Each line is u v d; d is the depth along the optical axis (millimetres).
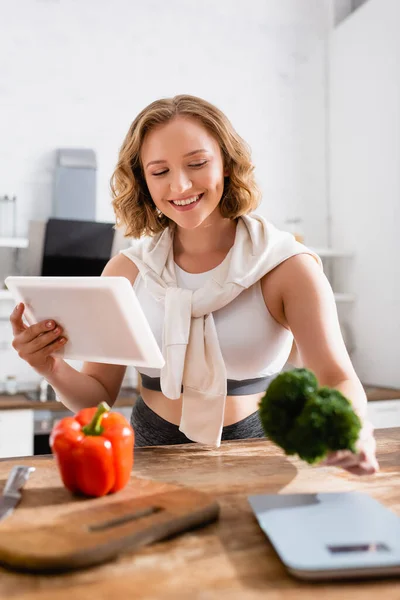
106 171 3582
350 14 3920
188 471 956
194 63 3799
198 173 1204
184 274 1383
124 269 1484
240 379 1311
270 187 3902
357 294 3701
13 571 593
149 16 3723
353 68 3742
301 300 1225
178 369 1256
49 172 3467
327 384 1092
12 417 2777
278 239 1314
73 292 1042
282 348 1354
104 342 1104
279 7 3984
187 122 1198
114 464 790
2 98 3410
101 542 611
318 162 4012
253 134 3891
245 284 1259
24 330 1189
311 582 565
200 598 532
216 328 1295
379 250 3498
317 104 4027
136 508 743
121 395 3068
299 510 729
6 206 3373
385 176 3438
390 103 3389
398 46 3320
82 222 2994
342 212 3859
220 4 3871
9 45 3438
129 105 3650
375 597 538
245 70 3898
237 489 857
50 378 1296
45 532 655
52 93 3506
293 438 724
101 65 3609
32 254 2965
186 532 694
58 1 3541
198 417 1247
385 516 705
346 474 924
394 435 1222
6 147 3400
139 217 1470
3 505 757
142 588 552
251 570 591
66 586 559
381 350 3486
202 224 1343
